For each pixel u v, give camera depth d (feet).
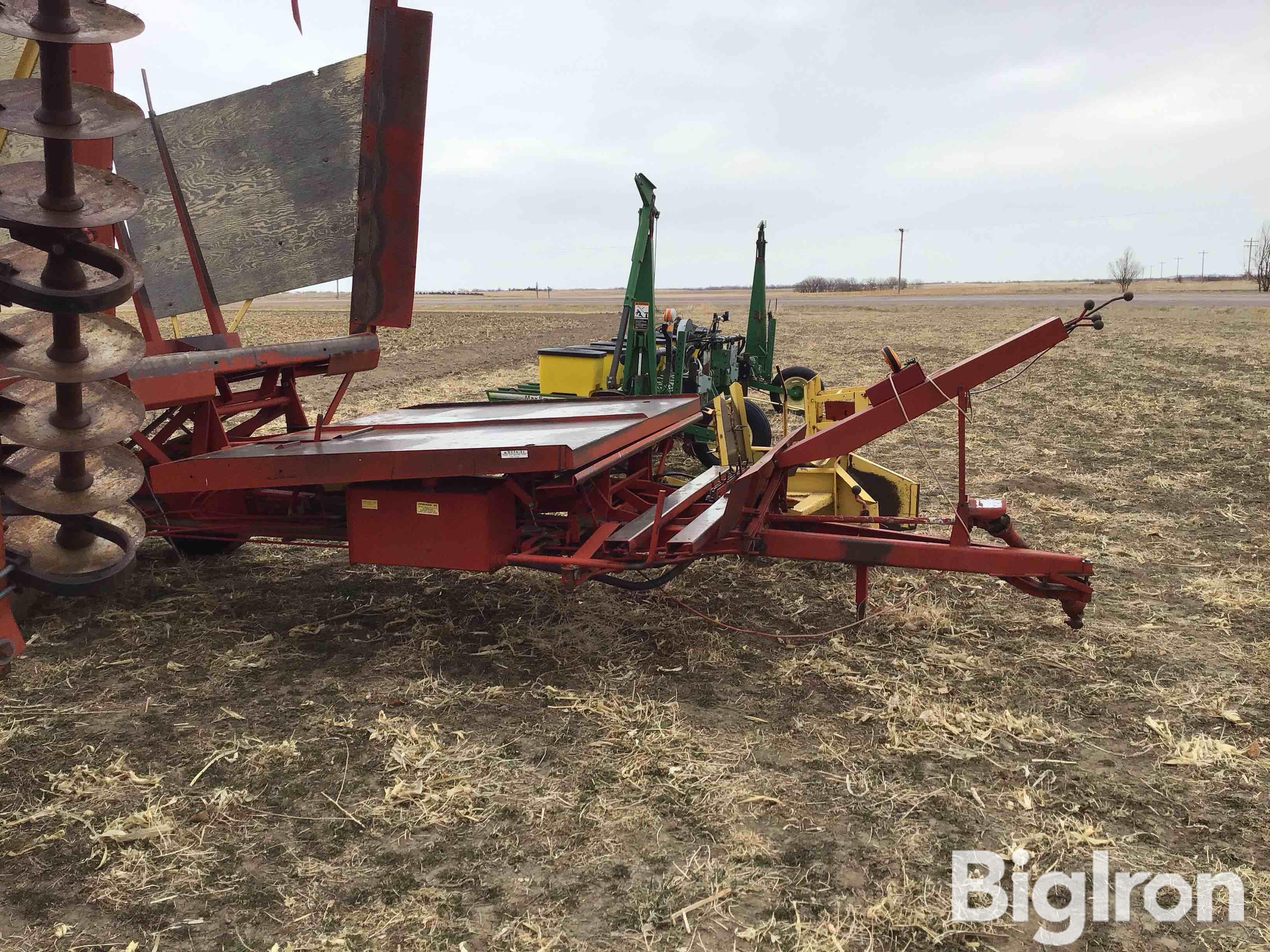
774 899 8.25
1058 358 67.00
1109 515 22.82
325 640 14.24
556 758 10.68
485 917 8.00
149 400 13.88
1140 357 67.46
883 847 9.04
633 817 9.50
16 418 8.05
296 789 10.00
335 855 8.86
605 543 12.85
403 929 7.84
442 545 13.10
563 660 13.51
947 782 10.25
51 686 12.52
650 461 17.28
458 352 78.23
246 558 18.63
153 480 13.88
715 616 15.47
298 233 17.13
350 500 13.56
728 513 12.67
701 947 7.64
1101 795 10.02
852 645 14.15
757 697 12.35
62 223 7.15
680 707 12.04
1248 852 9.00
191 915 8.01
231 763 10.54
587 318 151.23
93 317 8.29
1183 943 7.74
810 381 18.62
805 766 10.58
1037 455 31.14
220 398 16.75
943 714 11.75
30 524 9.32
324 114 16.55
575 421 16.07
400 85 16.05
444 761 10.57
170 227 17.39
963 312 162.61
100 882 8.45
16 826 9.31
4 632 10.20
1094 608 15.92
